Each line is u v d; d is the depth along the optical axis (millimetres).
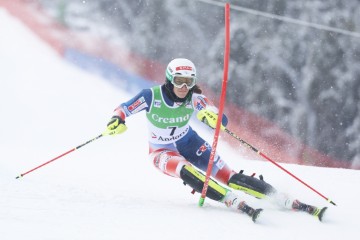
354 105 79875
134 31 72625
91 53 67750
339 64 80000
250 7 78562
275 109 77000
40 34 64562
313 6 80125
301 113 77562
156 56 73812
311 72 78688
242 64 77188
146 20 73750
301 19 79750
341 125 79062
